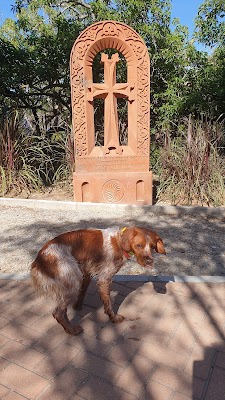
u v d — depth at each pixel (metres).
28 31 12.21
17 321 2.94
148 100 6.09
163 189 6.96
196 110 8.55
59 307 2.63
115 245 2.65
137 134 6.20
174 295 3.36
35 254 4.37
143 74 5.98
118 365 2.43
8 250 4.50
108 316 2.98
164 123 8.50
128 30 5.77
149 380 2.30
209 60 10.11
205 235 5.14
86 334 2.78
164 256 4.38
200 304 3.21
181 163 6.76
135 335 2.77
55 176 7.87
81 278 2.62
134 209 6.18
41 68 9.10
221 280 3.62
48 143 7.80
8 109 8.95
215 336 2.76
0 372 2.36
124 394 2.18
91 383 2.27
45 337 2.74
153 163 8.30
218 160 6.82
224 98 8.41
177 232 5.25
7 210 6.24
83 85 5.94
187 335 2.76
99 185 6.30
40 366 2.42
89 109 6.11
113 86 6.01
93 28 5.71
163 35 9.43
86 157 6.20
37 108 10.38
